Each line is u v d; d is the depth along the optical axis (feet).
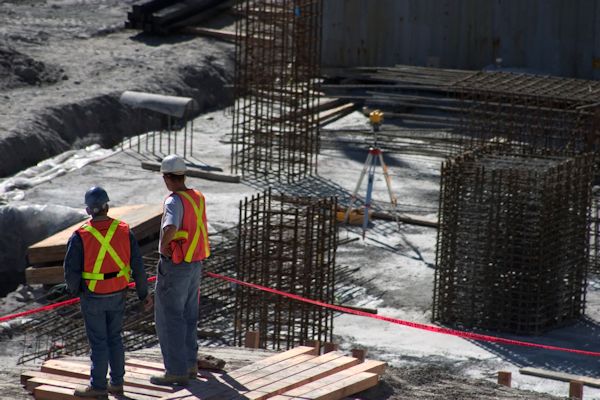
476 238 234.99
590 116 343.05
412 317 244.22
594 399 194.59
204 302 242.37
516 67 453.58
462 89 354.74
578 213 239.50
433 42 471.62
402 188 350.64
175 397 125.18
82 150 381.81
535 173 227.20
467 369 210.79
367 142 400.67
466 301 239.09
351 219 312.91
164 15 521.24
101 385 126.41
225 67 491.31
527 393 156.56
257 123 375.04
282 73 367.25
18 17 545.85
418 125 428.97
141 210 276.41
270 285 226.38
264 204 222.48
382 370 143.54
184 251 126.31
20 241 285.43
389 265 279.28
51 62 460.96
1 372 154.92
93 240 122.83
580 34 446.60
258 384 130.21
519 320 233.76
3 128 366.02
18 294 250.37
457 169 235.61
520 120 354.95
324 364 139.13
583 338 232.12
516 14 455.22
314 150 393.70
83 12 570.05
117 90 426.10
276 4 376.68
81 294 124.77
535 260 230.89
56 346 215.72
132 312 232.32
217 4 547.90
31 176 347.15
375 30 480.23
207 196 333.01
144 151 383.04
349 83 485.56
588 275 272.31
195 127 428.56
